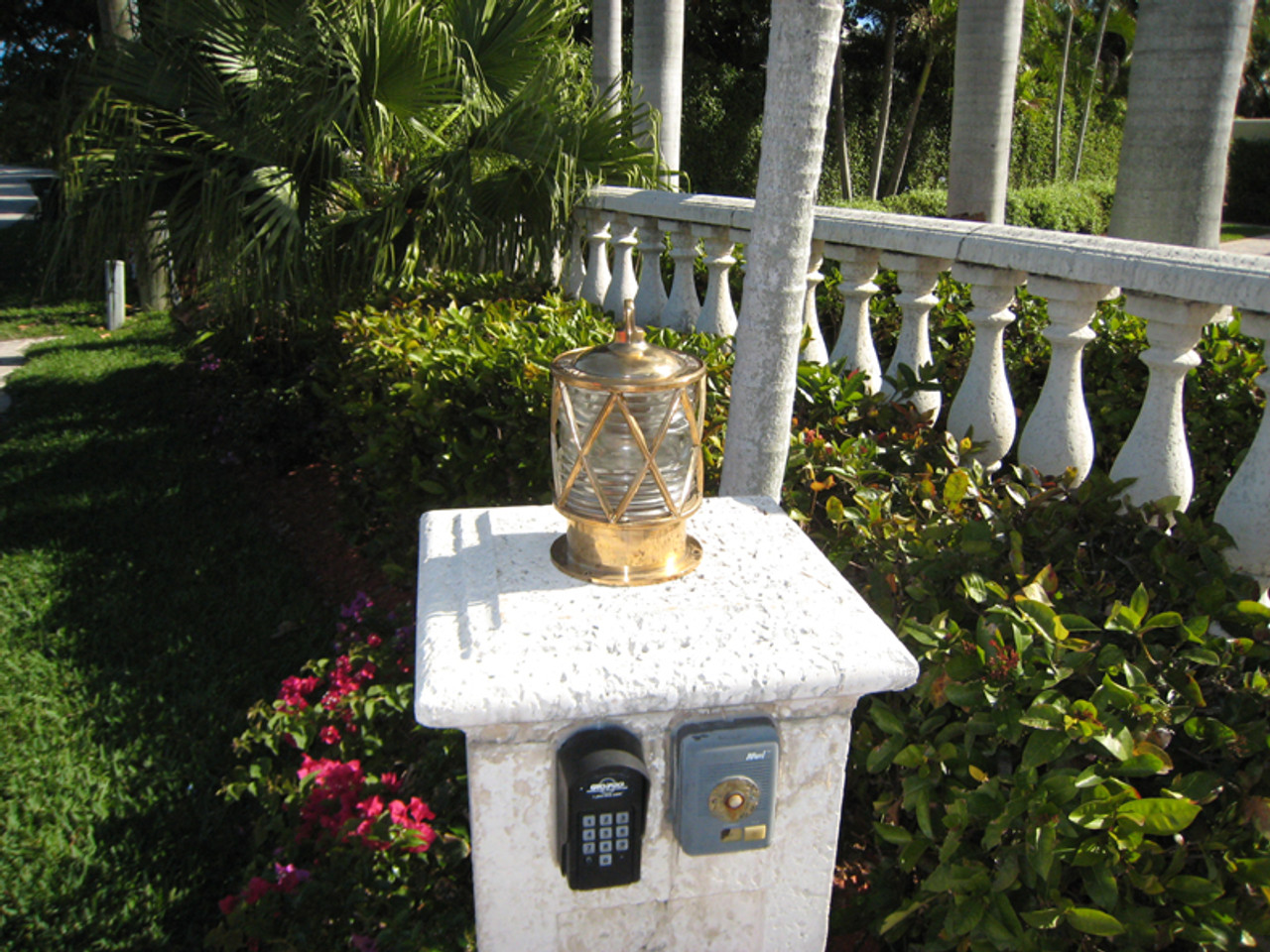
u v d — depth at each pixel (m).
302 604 3.98
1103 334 3.50
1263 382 2.17
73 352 8.73
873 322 4.46
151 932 2.40
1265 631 1.85
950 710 1.87
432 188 4.88
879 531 2.18
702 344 3.42
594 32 7.70
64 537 4.66
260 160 4.96
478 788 1.35
